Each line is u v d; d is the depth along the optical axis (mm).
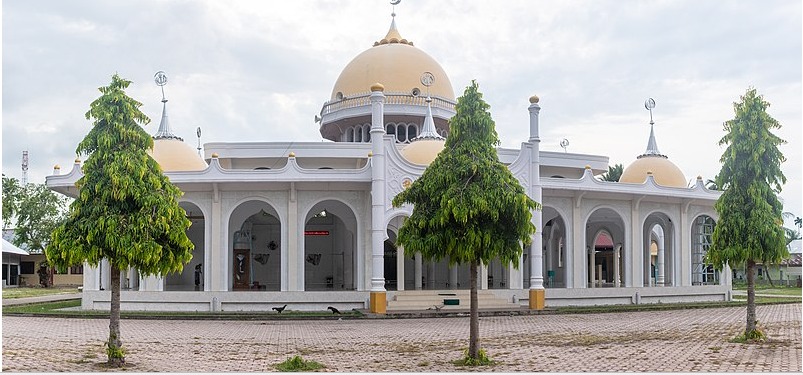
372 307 29719
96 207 15398
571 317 28734
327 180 31688
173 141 38094
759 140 19797
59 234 15438
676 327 24094
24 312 30297
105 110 15758
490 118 16656
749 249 19438
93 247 15266
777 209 20156
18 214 71188
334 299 31359
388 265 44500
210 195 32875
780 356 16531
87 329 24031
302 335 22047
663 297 37156
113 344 15562
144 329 24109
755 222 19531
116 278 15758
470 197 15688
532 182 32344
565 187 34562
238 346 19234
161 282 32781
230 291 31844
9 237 79188
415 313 28734
